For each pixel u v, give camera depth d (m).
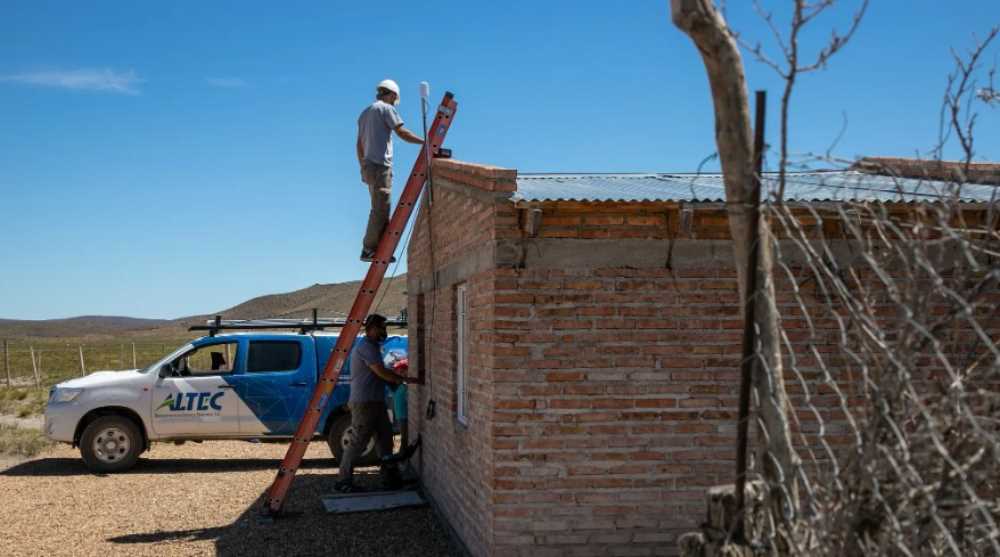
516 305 7.52
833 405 7.53
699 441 7.62
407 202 10.38
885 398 3.27
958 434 3.30
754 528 3.77
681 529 7.57
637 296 7.62
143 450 14.70
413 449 12.27
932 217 6.32
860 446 3.31
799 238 7.48
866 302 3.46
